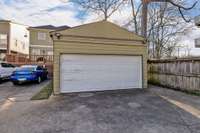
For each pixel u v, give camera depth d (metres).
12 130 5.46
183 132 5.23
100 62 11.23
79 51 10.77
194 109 7.40
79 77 10.76
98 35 11.20
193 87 10.24
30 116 6.70
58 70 10.32
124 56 11.77
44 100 9.02
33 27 32.09
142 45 12.16
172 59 11.94
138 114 6.82
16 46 30.09
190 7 17.14
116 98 9.27
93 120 6.24
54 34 10.28
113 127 5.63
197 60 9.98
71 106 7.89
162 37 20.80
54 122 6.09
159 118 6.39
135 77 12.01
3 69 15.00
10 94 10.55
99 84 11.18
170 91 11.16
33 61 21.59
